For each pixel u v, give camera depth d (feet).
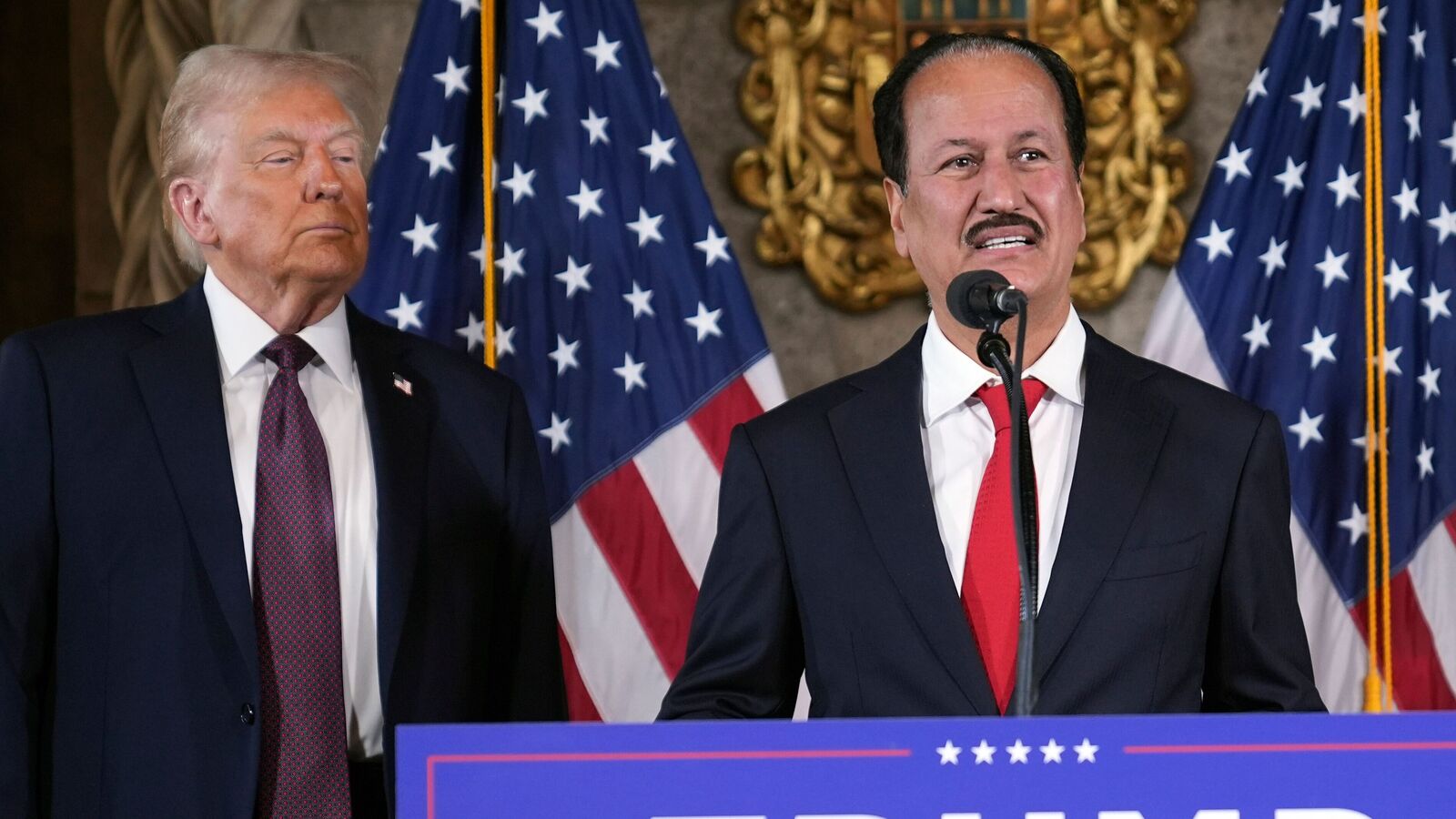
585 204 26.99
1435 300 27.43
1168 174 30.40
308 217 17.76
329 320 18.40
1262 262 27.71
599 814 11.23
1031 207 16.90
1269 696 16.02
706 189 29.55
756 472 17.37
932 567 16.19
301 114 18.17
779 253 30.25
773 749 11.26
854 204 30.27
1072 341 17.43
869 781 11.23
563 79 27.22
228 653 16.53
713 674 16.85
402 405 18.38
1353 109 27.78
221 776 16.25
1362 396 27.30
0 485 16.90
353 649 17.33
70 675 16.67
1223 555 16.40
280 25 29.91
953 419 17.35
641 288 26.94
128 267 29.37
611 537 26.40
